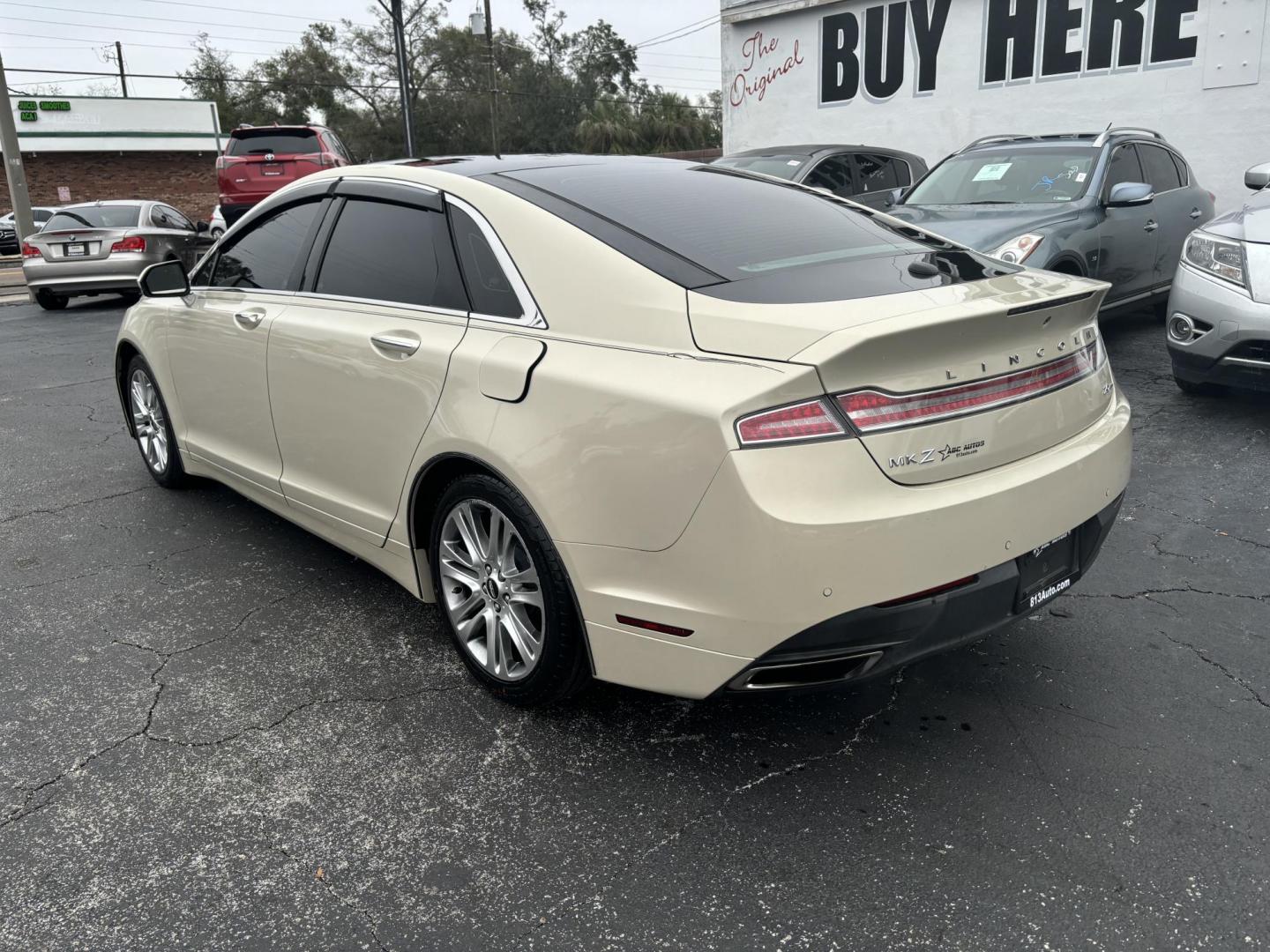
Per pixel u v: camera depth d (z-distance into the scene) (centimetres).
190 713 289
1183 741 263
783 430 208
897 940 200
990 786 247
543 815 241
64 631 342
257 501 402
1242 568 368
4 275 1881
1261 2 1034
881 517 210
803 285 244
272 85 5766
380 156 5850
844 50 1406
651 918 208
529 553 257
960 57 1287
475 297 280
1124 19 1138
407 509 301
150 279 396
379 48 5716
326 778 257
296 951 201
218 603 363
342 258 336
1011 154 757
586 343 246
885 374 216
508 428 254
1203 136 1106
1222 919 202
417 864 225
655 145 6128
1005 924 203
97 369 846
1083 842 226
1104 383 279
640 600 232
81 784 255
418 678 308
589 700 293
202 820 241
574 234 264
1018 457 239
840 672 227
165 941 203
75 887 219
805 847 228
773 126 1527
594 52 6762
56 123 3594
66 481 512
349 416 316
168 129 3775
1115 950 195
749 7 1491
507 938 203
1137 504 434
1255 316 504
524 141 6412
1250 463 482
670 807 243
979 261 288
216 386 399
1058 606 343
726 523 211
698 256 256
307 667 315
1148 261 743
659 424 220
